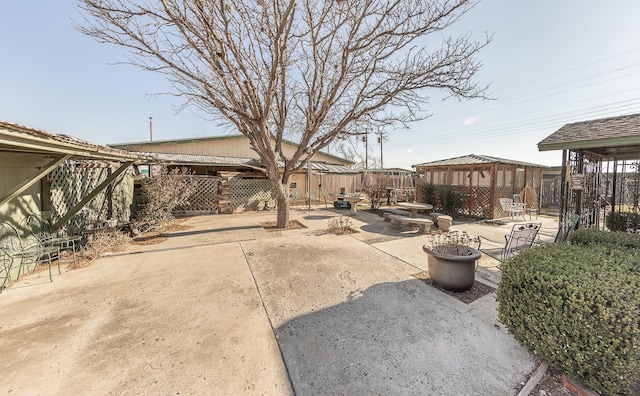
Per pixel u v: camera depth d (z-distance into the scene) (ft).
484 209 33.47
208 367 6.95
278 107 25.63
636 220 18.80
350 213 36.14
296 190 51.78
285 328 8.78
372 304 10.39
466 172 37.09
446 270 11.37
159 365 7.01
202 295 11.22
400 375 6.70
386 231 24.73
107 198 24.48
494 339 8.16
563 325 6.18
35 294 11.28
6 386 6.26
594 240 11.84
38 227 15.42
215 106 20.84
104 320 9.23
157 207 25.64
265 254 17.24
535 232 15.06
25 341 8.01
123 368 6.89
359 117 22.54
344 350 7.65
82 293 11.39
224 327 8.83
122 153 16.49
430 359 7.27
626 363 5.40
